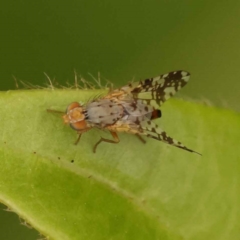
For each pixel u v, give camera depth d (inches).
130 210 2.3
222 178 2.4
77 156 2.3
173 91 2.4
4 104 2.3
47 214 2.3
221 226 2.4
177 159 2.4
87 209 2.3
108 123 2.4
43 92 2.3
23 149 2.3
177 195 2.4
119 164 2.4
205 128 2.4
